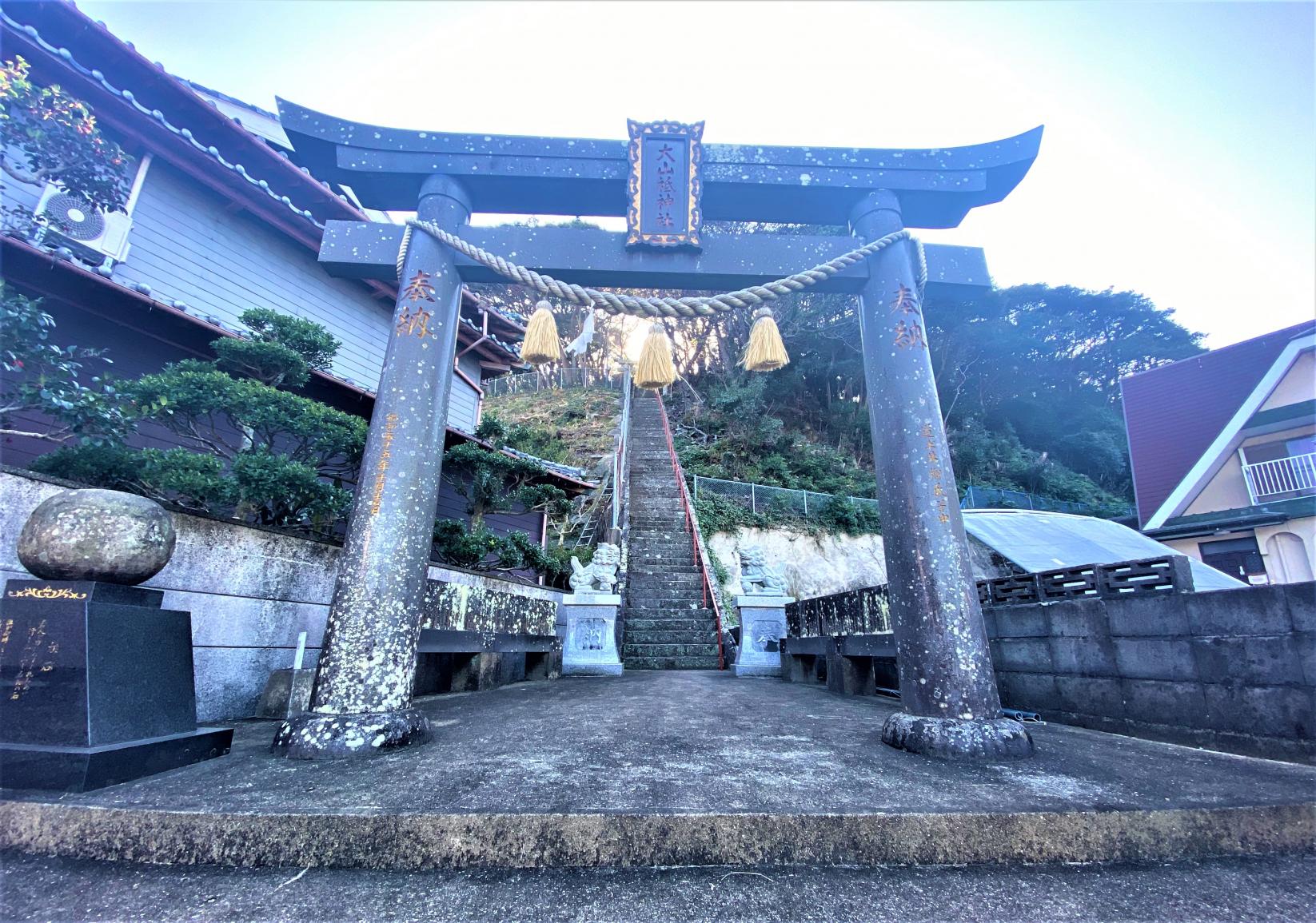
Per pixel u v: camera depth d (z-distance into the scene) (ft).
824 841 5.96
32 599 7.39
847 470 69.21
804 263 12.40
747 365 12.25
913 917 4.91
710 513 49.90
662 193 12.28
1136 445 47.03
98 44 20.06
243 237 26.66
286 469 14.51
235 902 4.99
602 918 4.81
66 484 10.82
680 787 6.98
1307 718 8.77
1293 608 9.11
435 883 5.41
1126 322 96.68
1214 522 39.70
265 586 14.11
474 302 36.42
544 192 12.91
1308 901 5.31
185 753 7.98
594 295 11.51
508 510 30.68
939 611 9.82
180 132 21.93
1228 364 44.65
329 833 5.79
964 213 13.53
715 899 5.16
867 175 12.62
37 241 17.92
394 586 9.71
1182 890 5.47
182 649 8.61
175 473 12.61
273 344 18.83
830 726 11.65
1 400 12.26
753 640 26.11
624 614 33.17
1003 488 70.79
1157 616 11.18
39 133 12.14
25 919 4.67
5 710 7.07
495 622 18.22
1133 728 11.41
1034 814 6.21
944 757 8.71
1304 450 39.24
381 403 10.66
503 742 9.57
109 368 20.02
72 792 6.50
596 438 76.28
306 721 8.79
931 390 11.21
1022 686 14.33
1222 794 6.95
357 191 12.93
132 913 4.79
